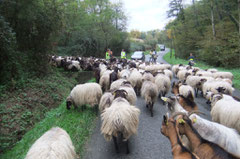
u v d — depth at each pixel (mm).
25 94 7633
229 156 2744
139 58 24000
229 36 18516
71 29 23141
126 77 9109
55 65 14922
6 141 5086
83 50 26359
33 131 5531
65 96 9336
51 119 6258
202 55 21234
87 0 26688
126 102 4766
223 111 4375
